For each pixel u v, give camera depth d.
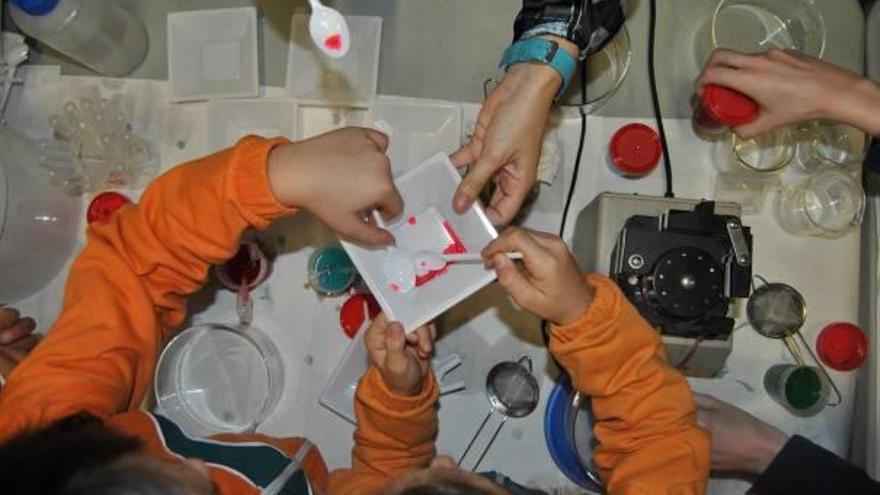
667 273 0.93
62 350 0.85
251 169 0.85
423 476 0.68
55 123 1.11
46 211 1.08
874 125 0.97
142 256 0.89
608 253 0.98
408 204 0.93
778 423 1.12
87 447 0.63
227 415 1.09
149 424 0.84
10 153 1.04
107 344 0.86
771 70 0.98
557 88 0.94
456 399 1.11
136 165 1.12
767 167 1.12
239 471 0.82
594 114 1.14
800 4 1.16
